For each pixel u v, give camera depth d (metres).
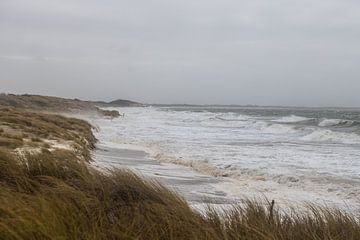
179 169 20.08
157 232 4.84
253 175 18.48
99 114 91.00
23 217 4.57
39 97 105.06
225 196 13.52
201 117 87.81
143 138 38.56
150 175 17.50
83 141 26.70
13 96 90.75
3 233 4.24
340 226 5.25
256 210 5.71
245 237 4.84
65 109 91.31
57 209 4.92
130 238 4.65
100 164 19.30
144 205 5.40
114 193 5.85
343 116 94.81
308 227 5.20
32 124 27.17
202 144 33.09
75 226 4.58
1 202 4.94
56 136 24.66
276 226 5.21
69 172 7.13
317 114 111.75
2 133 20.61
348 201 13.33
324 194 14.65
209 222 5.23
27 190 6.29
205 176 18.17
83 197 5.45
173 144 32.88
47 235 4.31
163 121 73.56
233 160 23.25
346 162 22.70
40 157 7.48
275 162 22.59
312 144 33.69
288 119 77.81
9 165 7.02
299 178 17.52
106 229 4.82
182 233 4.82
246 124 63.03
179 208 5.38
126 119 80.25
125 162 21.80
